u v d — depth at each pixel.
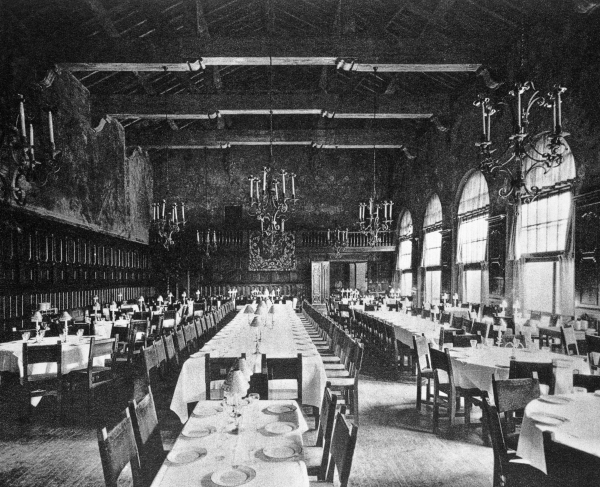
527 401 4.36
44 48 11.65
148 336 10.18
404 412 7.11
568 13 9.76
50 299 12.93
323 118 21.48
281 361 5.02
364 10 14.02
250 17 15.34
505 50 12.45
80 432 6.25
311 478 3.59
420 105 16.80
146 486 3.34
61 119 13.17
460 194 16.64
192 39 12.17
